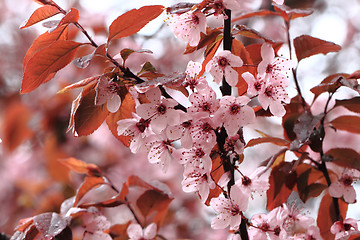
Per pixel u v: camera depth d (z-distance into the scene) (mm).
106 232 1023
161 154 921
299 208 975
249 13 1034
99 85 895
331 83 954
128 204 1034
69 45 907
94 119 924
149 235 1004
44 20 931
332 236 986
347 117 1003
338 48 992
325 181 999
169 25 914
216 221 910
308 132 951
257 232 931
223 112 897
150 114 900
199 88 900
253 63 964
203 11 909
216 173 925
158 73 916
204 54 939
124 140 941
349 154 983
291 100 994
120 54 909
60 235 961
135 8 897
